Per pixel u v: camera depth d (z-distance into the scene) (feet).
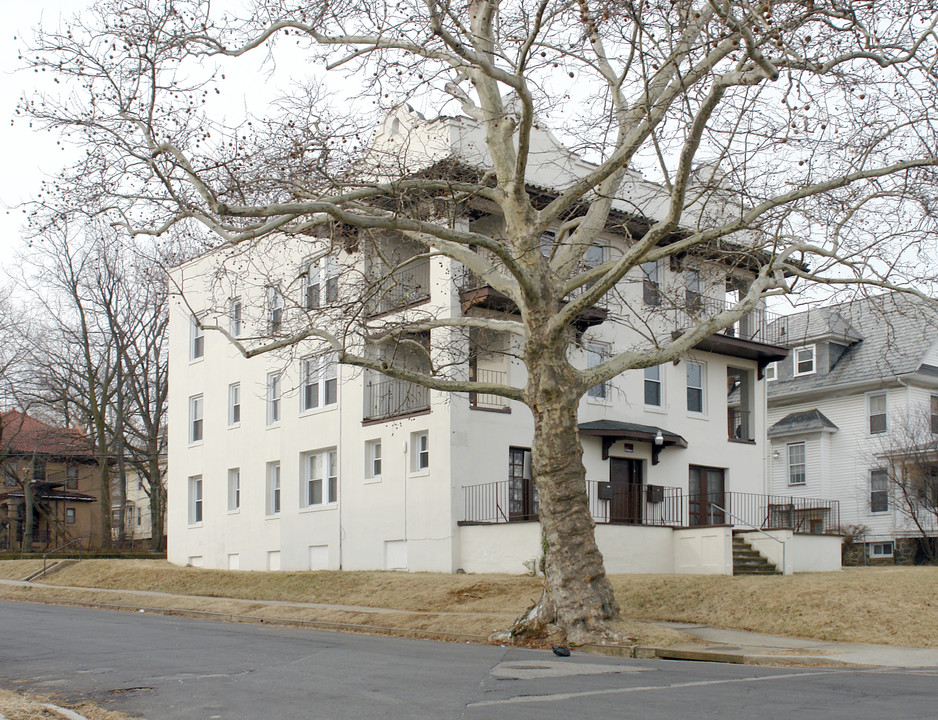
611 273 45.50
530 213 50.67
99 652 42.06
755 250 55.72
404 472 86.74
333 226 55.42
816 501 128.57
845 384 126.11
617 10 45.44
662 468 95.50
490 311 84.69
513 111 59.06
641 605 62.90
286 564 99.25
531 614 48.65
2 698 28.86
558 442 48.42
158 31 49.49
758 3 41.83
